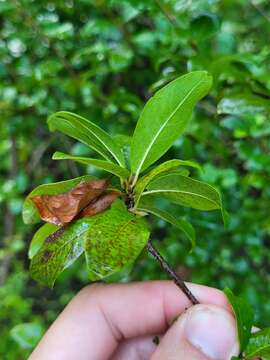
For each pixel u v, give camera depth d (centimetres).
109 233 8
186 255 21
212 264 22
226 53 18
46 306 39
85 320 11
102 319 11
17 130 27
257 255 22
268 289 24
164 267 9
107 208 8
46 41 23
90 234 8
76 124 8
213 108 19
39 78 22
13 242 33
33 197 8
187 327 10
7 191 26
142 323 11
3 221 37
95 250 7
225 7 24
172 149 19
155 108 8
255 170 19
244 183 20
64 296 38
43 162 32
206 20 15
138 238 8
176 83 8
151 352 12
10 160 32
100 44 21
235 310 9
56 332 11
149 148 8
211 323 9
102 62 24
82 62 24
